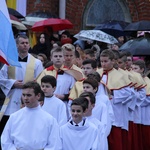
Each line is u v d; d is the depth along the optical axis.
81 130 12.50
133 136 17.19
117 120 16.12
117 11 26.56
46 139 11.95
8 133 12.05
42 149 11.91
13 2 24.48
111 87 16.06
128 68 17.58
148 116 18.03
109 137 16.00
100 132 13.26
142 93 17.34
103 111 14.10
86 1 25.95
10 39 12.87
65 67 14.97
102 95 14.60
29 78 14.56
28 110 12.05
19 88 14.40
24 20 22.67
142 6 26.16
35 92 11.92
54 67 14.92
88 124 12.56
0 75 14.38
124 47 20.42
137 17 26.27
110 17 26.64
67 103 14.71
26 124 11.98
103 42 21.95
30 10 24.80
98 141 12.54
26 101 11.95
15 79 14.51
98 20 26.14
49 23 21.78
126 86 16.17
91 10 26.09
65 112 13.66
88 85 13.66
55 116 13.59
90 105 13.14
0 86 14.34
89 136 12.52
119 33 23.64
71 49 14.92
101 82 14.98
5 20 12.87
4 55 12.66
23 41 14.55
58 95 14.59
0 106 14.38
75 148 12.48
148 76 19.72
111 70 16.28
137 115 17.52
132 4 26.30
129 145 16.70
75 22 25.86
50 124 11.98
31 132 11.95
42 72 14.84
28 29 23.83
